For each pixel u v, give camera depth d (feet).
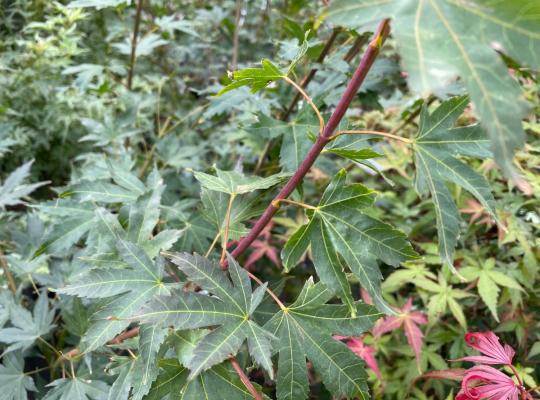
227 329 0.69
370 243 0.72
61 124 1.95
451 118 0.73
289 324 0.77
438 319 1.23
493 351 0.82
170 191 1.53
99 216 0.89
